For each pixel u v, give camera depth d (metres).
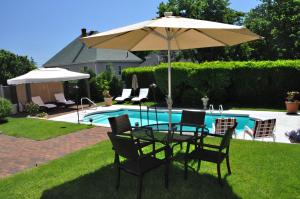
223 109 13.96
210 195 4.45
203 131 5.75
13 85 17.17
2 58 33.00
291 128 9.44
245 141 7.26
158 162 4.71
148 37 6.44
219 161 4.71
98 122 13.72
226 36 5.39
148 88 18.84
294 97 13.34
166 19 5.02
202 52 30.25
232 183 4.82
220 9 30.88
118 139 4.37
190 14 30.50
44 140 8.96
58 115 15.19
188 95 16.00
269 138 8.13
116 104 18.77
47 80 15.52
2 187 5.17
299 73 13.24
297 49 27.33
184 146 7.08
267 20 30.59
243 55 30.11
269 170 5.27
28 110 15.19
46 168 6.06
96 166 5.97
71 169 5.89
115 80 21.33
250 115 12.03
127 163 4.74
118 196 4.58
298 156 5.94
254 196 4.34
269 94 14.36
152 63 35.84
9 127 11.54
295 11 27.12
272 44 29.70
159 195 4.54
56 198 4.62
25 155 7.44
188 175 5.25
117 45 6.33
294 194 4.34
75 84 20.56
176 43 6.96
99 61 28.19
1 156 7.42
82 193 4.74
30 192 4.88
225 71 14.58
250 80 14.54
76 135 9.41
